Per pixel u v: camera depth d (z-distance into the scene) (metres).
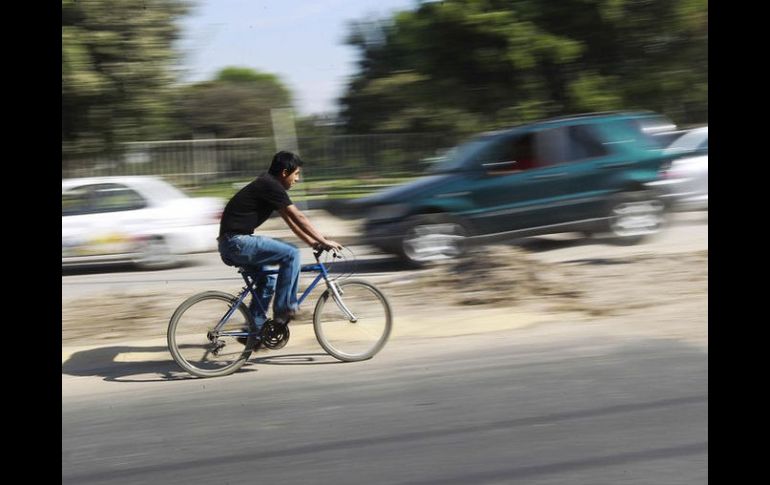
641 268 10.23
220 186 21.58
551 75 21.73
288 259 6.73
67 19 18.89
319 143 21.83
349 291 7.00
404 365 6.78
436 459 4.77
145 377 6.79
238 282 11.87
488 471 4.57
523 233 12.19
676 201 12.82
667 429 5.11
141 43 19.45
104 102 19.64
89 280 12.80
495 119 22.12
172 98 20.58
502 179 12.05
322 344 6.95
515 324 7.97
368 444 5.05
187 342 6.72
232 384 6.49
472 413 5.52
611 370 6.37
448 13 20.75
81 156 20.14
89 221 13.23
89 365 7.19
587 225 12.40
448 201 11.91
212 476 4.68
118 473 4.78
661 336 7.34
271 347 6.83
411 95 23.20
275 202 6.70
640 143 12.69
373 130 29.59
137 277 12.85
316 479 4.57
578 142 12.41
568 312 8.39
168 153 21.06
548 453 4.80
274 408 5.82
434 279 9.85
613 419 5.31
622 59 21.62
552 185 12.22
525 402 5.70
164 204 13.73
